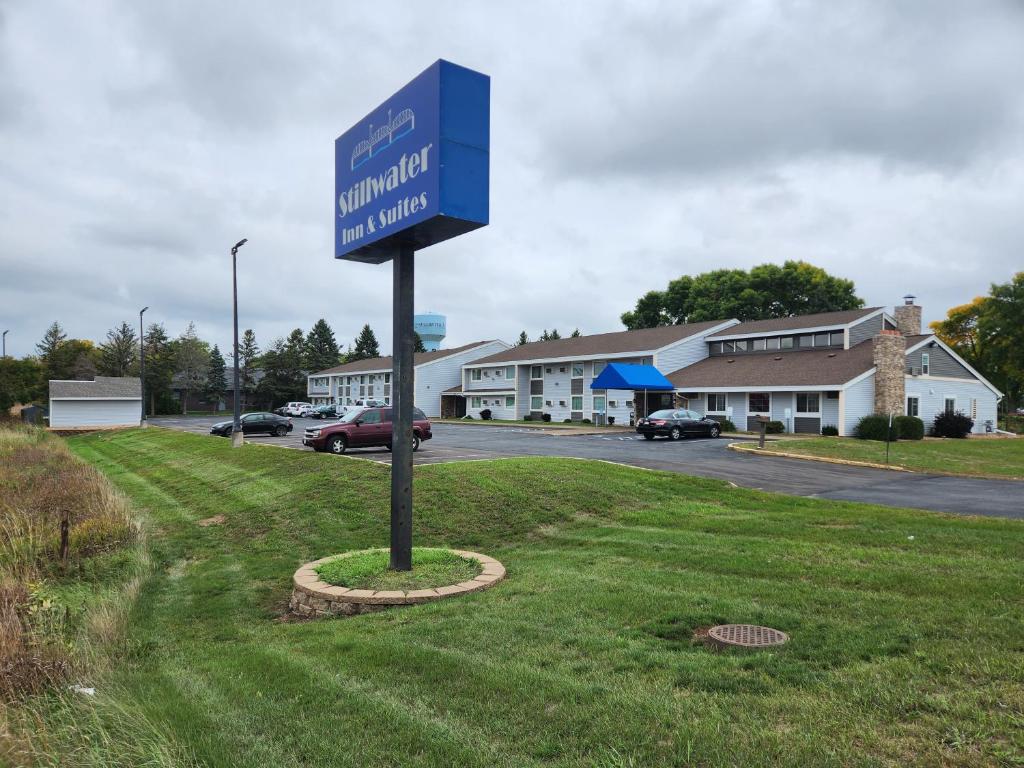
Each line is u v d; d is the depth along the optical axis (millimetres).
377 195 8625
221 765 3492
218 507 15438
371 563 8312
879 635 4883
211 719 4137
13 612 5742
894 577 6609
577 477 14641
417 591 7184
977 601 5680
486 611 6281
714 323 46031
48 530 11938
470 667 4754
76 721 3971
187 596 8867
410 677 4680
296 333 97438
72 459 25562
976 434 37875
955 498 14078
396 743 3688
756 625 5344
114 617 7016
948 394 37156
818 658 4527
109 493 15781
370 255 9594
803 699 3859
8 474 19984
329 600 7266
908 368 34938
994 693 3766
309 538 11766
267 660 5328
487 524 11719
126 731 3846
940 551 7906
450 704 4164
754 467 19812
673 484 14656
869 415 32750
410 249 8609
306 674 4898
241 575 9812
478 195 7762
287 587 8961
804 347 39156
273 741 3787
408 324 8469
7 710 4016
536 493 13312
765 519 10789
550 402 50906
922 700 3715
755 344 41844
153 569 10445
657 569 7738
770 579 6902
